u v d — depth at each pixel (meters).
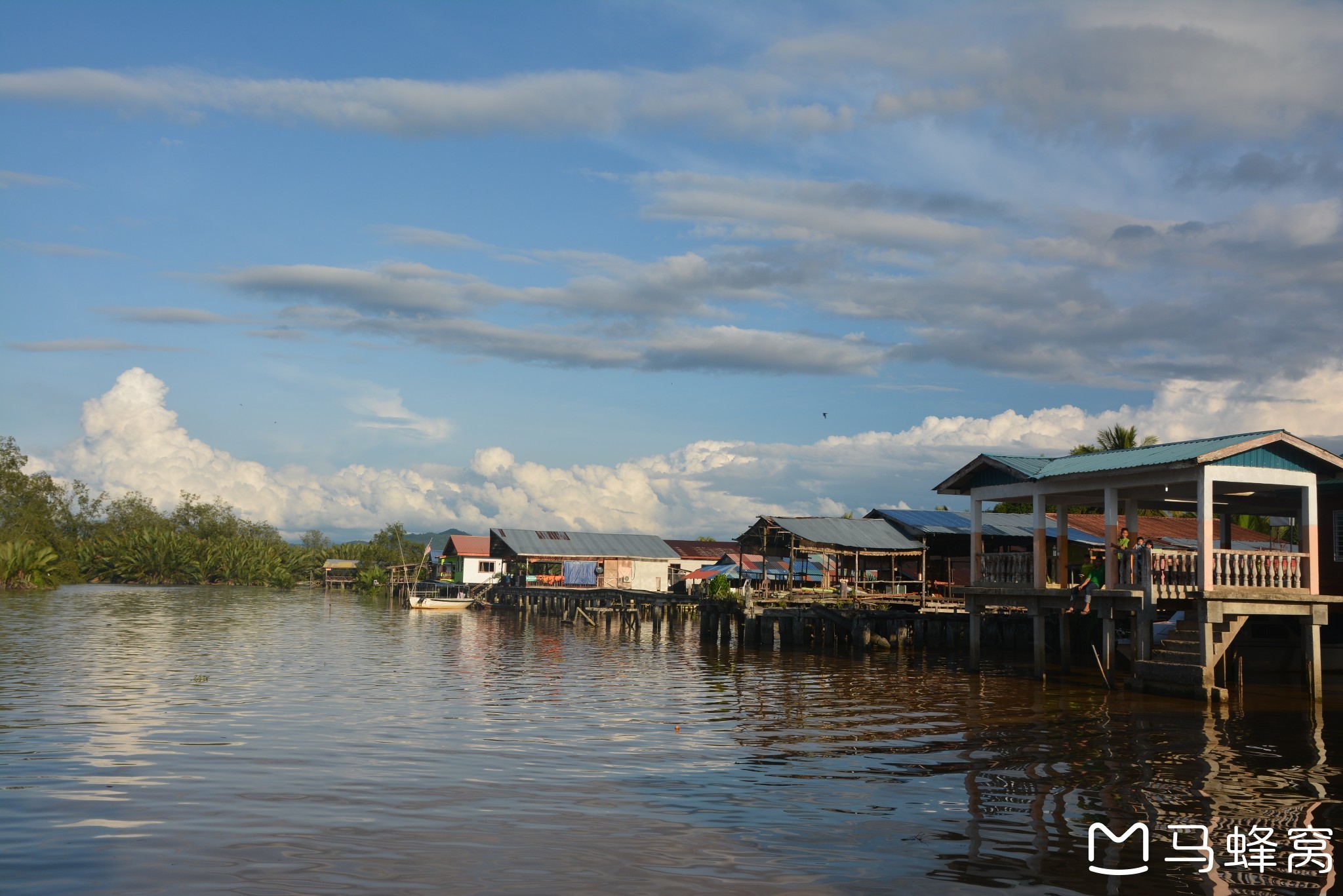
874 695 25.70
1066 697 25.28
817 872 10.59
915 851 11.36
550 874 10.45
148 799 13.42
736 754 17.28
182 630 46.53
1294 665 29.52
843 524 48.38
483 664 34.16
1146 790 14.54
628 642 45.75
